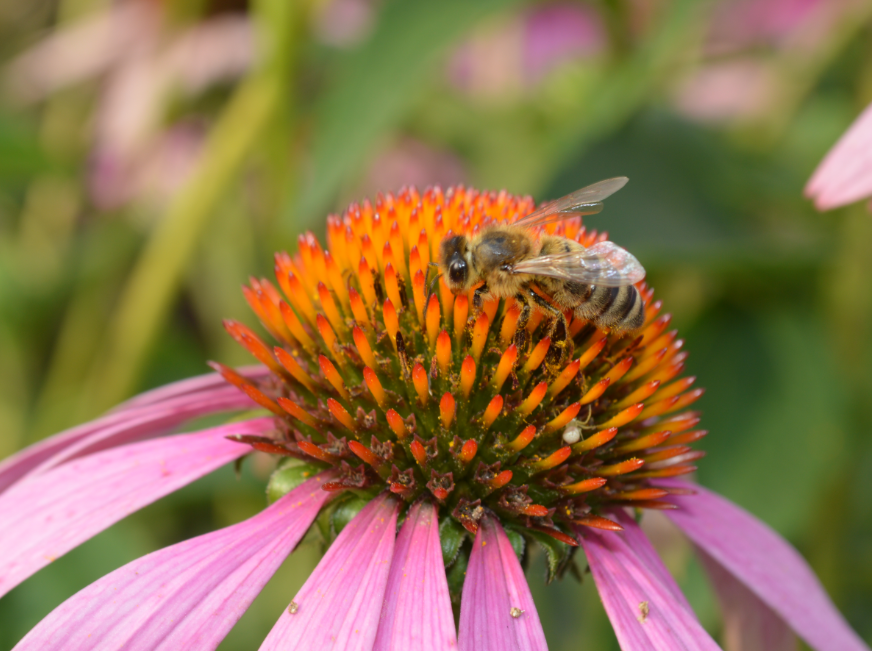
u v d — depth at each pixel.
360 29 0.15
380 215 0.09
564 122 0.14
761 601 0.10
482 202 0.09
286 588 0.13
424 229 0.09
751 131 0.14
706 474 0.12
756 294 0.13
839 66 0.15
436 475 0.08
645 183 0.14
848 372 0.12
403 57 0.11
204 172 0.12
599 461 0.08
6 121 0.13
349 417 0.08
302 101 0.14
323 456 0.08
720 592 0.10
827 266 0.12
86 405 0.14
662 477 0.09
